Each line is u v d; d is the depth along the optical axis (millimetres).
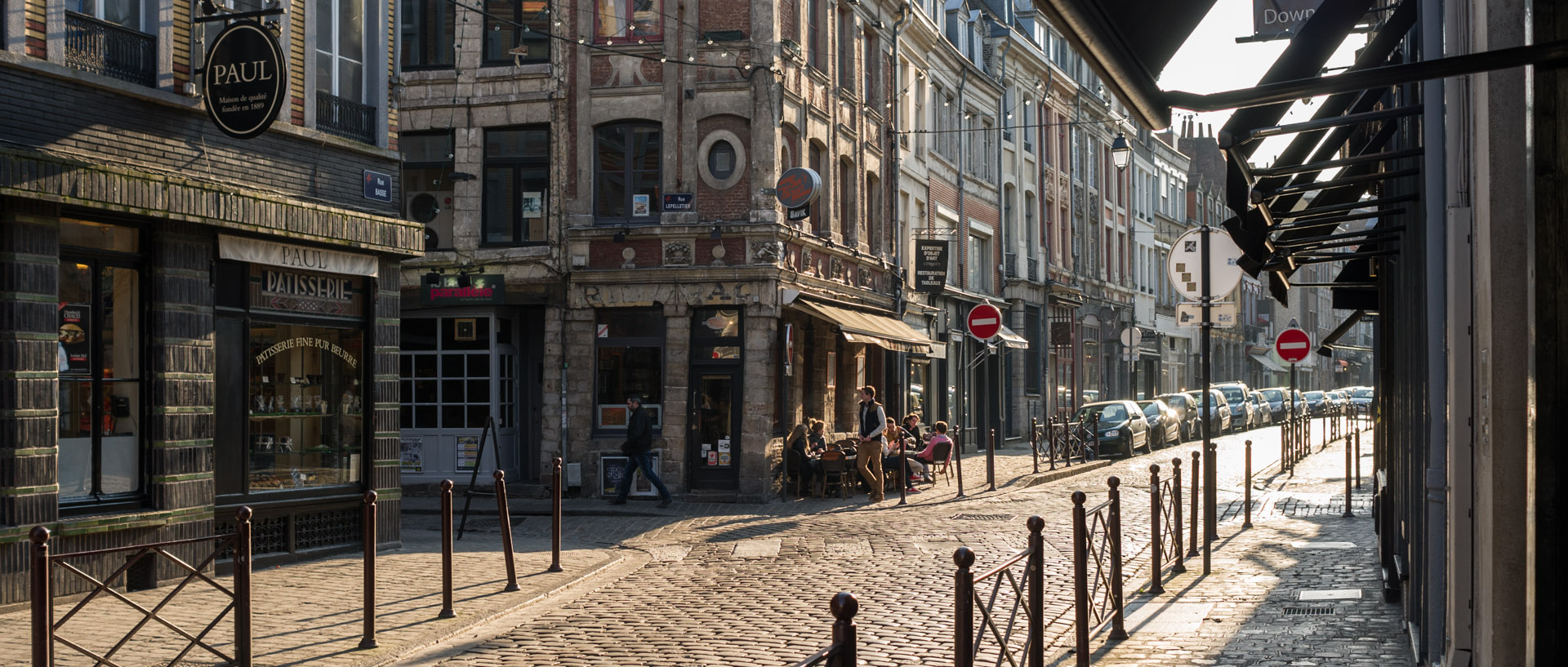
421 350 23828
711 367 22891
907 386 31094
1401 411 9500
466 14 23703
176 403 12547
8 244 10875
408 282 23703
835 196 26453
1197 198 71625
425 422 23781
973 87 37094
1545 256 3254
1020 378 40375
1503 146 3744
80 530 11469
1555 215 3234
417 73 23734
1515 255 3727
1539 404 3270
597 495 22797
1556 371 3250
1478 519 4234
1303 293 91500
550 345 23266
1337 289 14219
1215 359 71625
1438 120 5934
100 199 11453
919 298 32031
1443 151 5953
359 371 15203
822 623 10375
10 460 10883
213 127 13023
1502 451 3729
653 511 20688
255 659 9023
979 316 22500
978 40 38000
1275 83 2959
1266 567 12984
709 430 22984
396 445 15609
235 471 13438
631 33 23359
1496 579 3740
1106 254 51594
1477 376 4262
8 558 10820
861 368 29062
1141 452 34062
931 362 33375
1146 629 9789
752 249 22750
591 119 23266
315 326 14539
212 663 8680
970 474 26938
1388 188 9102
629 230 22953
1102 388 50281
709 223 22766
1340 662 8336
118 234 12156
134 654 8977
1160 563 11516
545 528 18625
